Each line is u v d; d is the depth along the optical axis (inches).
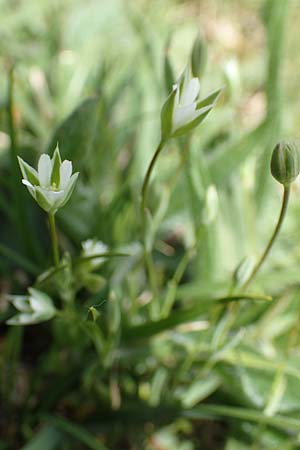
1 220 9.9
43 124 10.8
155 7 13.8
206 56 8.0
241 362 9.1
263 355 9.2
